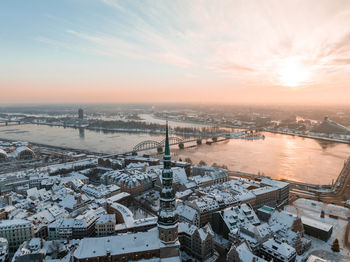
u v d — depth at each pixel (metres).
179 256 127.31
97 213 192.38
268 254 146.12
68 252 145.62
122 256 123.44
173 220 125.94
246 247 140.50
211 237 153.75
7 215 195.75
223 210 183.62
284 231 162.12
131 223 178.38
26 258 131.00
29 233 167.62
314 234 175.62
